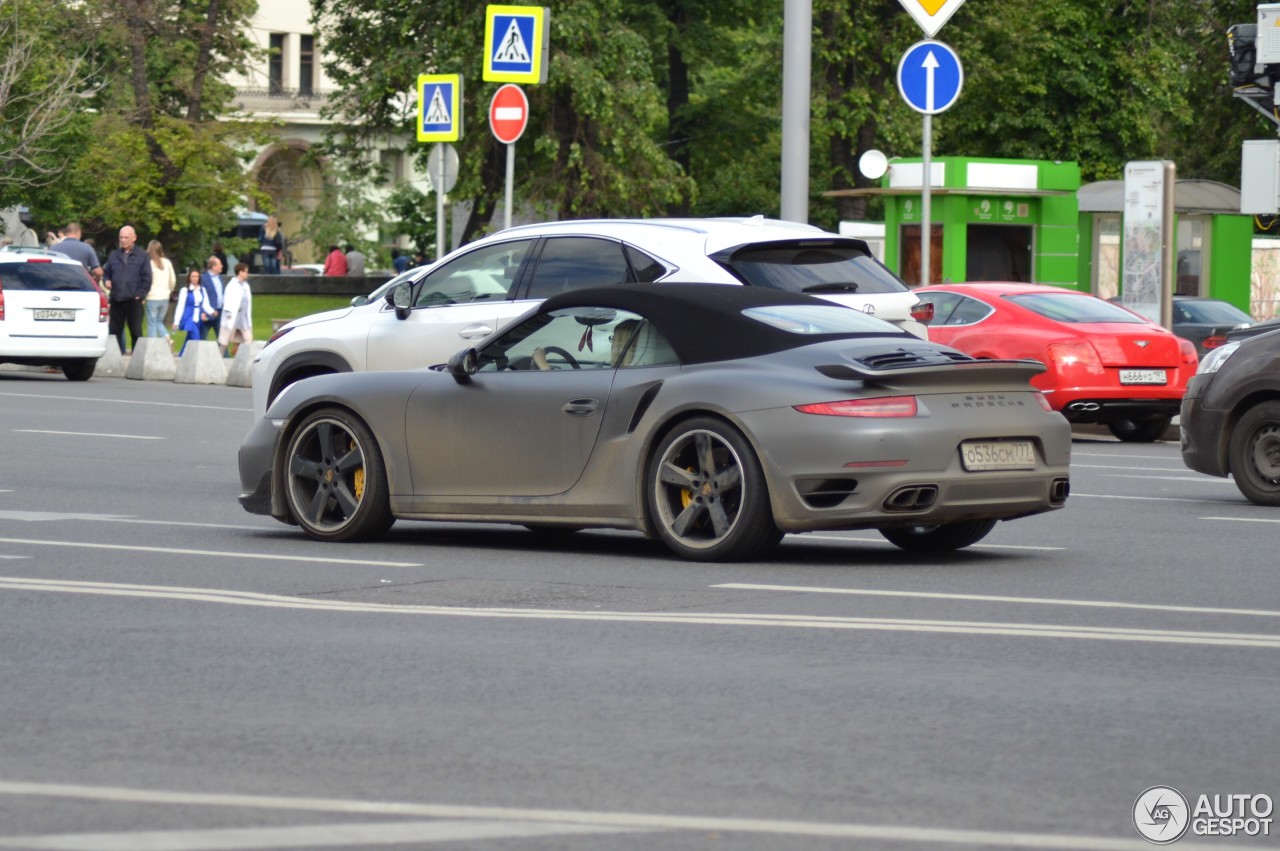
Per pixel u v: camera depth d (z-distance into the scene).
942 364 29.08
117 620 23.97
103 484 43.19
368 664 20.91
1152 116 161.12
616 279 38.47
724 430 29.31
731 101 153.12
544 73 63.59
